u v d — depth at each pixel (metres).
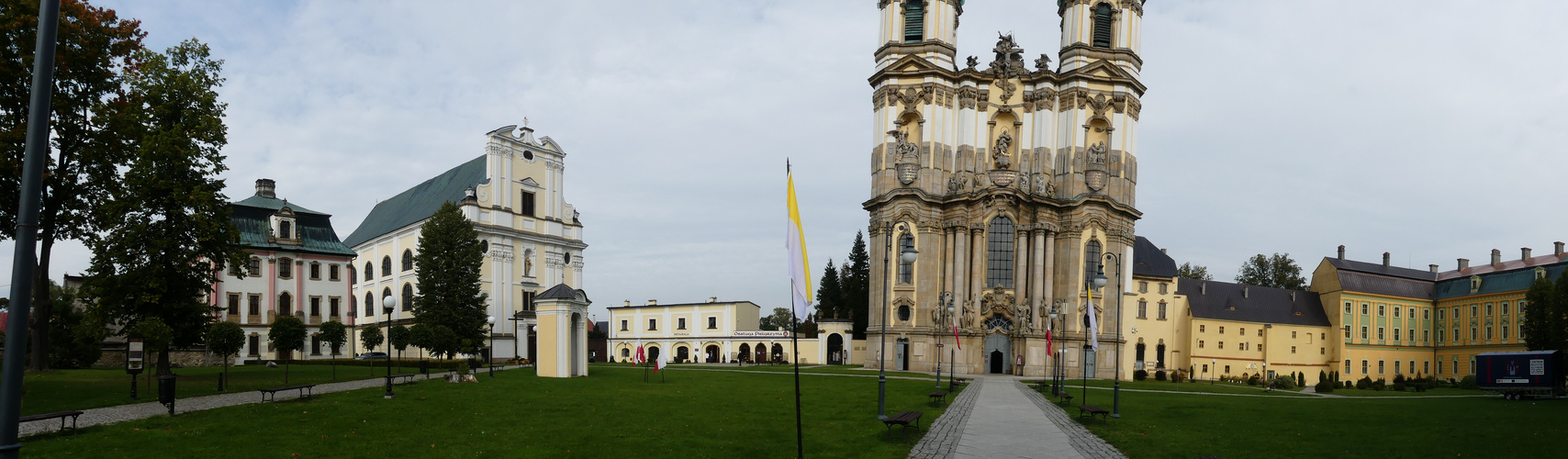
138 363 31.14
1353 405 40.72
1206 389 55.97
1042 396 43.38
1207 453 21.97
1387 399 47.25
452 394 34.44
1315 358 109.00
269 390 29.20
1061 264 77.25
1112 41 80.44
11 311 9.95
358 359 77.38
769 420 27.47
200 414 25.70
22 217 9.97
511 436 22.62
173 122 44.03
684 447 21.20
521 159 91.56
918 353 75.38
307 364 72.38
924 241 76.56
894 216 77.25
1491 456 21.84
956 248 76.81
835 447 21.61
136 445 20.02
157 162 41.84
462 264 75.00
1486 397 51.44
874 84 80.75
